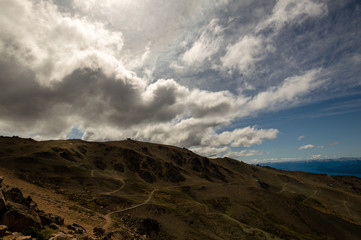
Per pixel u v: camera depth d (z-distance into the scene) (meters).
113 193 111.38
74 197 75.62
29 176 91.81
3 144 169.25
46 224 22.61
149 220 80.62
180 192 166.38
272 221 133.12
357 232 134.25
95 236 28.08
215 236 87.56
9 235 14.87
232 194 179.50
